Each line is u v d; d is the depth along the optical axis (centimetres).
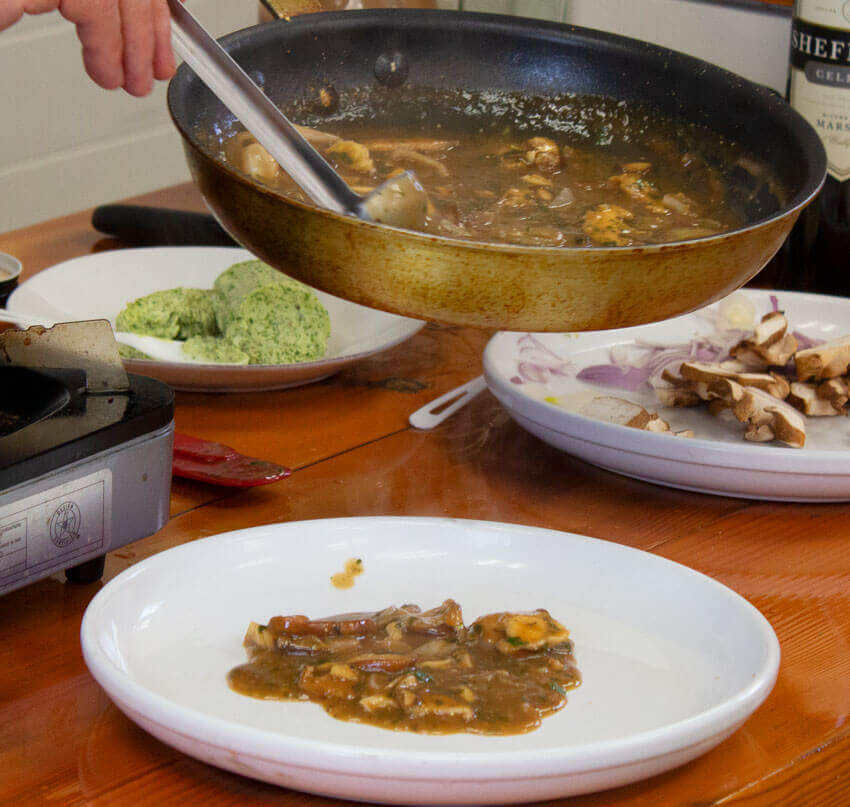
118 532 92
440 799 69
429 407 129
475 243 78
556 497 113
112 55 99
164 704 71
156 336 135
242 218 85
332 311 145
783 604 98
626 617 89
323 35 121
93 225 174
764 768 78
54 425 88
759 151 111
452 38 126
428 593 92
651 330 141
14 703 82
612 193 115
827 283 166
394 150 121
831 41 154
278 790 74
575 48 126
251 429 124
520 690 79
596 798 74
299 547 94
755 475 109
